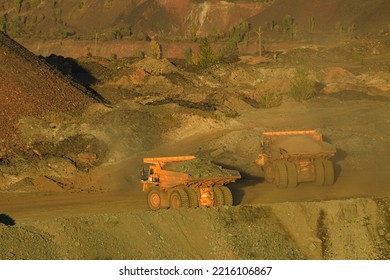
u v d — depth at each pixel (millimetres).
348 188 87250
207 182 71062
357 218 69125
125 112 122250
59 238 59969
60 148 110688
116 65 196250
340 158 107625
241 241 64312
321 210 69250
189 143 117812
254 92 165750
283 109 145000
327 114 140250
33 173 96750
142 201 81875
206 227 65250
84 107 131250
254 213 67625
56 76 138875
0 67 129375
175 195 71125
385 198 71062
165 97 158625
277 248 64625
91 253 59625
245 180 94375
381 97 167000
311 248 65625
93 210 76625
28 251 57844
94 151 110000
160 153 112438
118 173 99812
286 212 68438
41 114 121188
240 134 115812
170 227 64375
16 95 123125
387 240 67312
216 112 131750
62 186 93375
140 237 62562
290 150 88625
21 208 78688
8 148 107750
